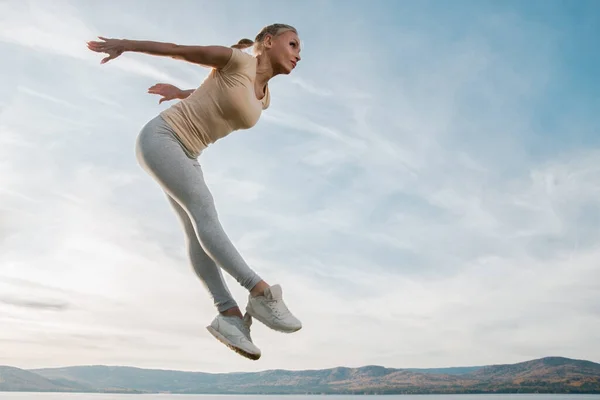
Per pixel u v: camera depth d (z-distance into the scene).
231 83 2.86
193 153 2.96
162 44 2.75
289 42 3.07
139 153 2.88
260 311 2.87
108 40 2.70
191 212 2.87
